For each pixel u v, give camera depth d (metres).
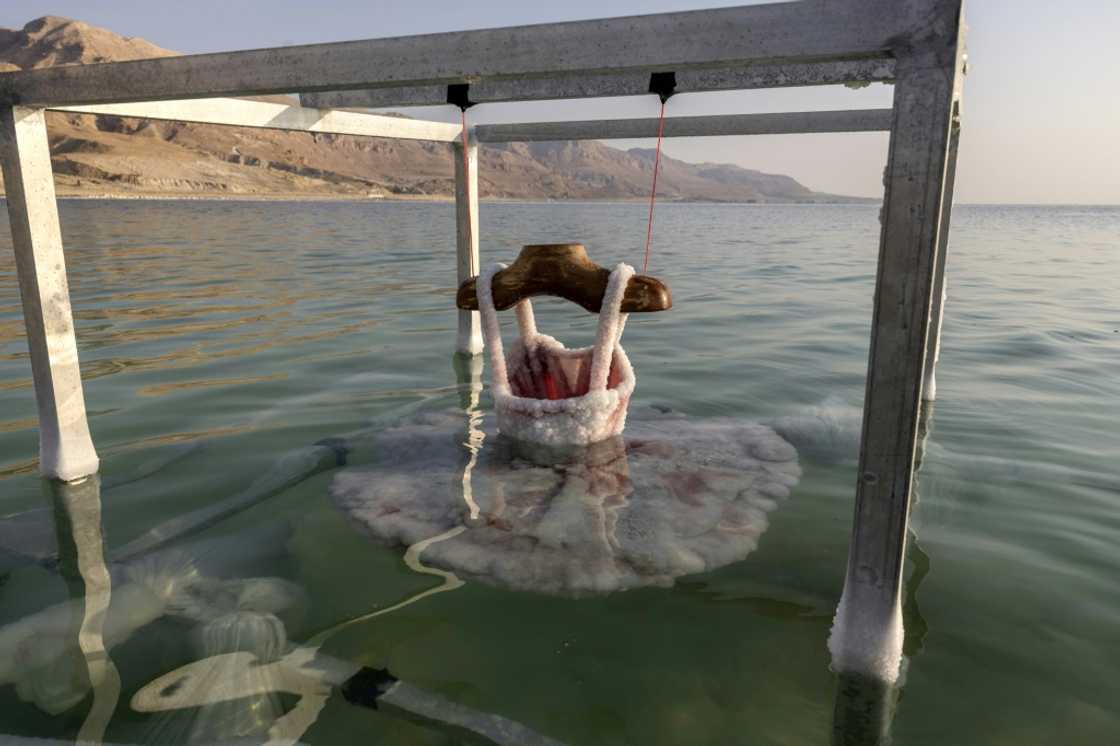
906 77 1.41
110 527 2.52
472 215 5.15
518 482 2.79
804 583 2.11
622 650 1.80
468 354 5.44
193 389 4.41
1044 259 14.77
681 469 2.94
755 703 1.61
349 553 2.29
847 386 4.53
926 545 2.40
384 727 1.54
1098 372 4.96
